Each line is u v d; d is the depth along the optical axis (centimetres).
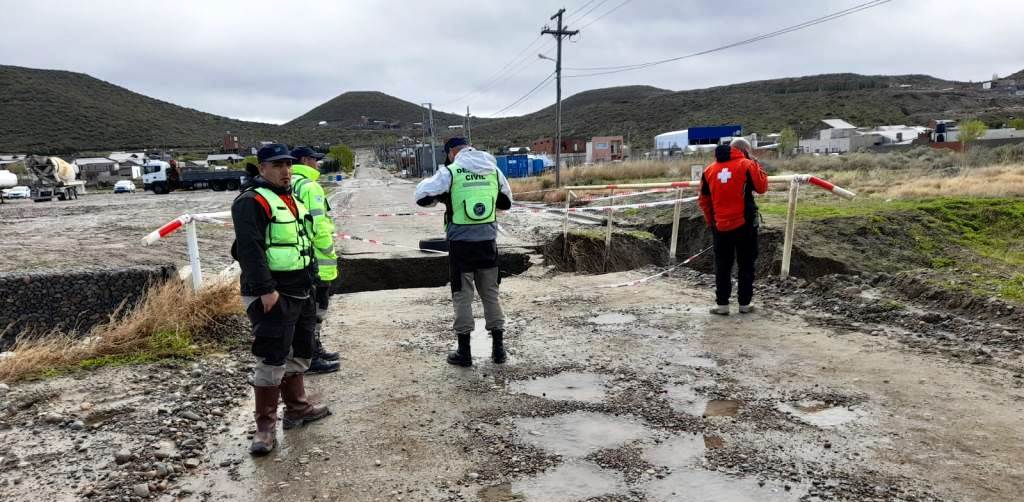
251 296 368
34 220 2272
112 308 744
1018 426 375
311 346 409
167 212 2514
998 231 870
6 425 406
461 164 521
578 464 350
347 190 4194
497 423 408
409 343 602
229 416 430
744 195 639
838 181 2077
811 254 771
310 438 391
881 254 781
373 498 318
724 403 431
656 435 384
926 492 310
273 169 372
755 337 579
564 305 743
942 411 401
